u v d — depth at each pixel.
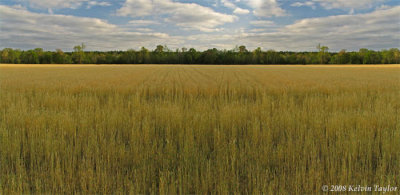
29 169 3.91
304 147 4.21
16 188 3.27
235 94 11.67
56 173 3.43
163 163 3.93
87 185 3.37
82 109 7.18
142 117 6.59
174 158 4.07
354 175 3.53
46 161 4.06
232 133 5.13
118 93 11.71
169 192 3.18
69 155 4.11
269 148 4.33
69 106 8.25
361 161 4.11
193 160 3.98
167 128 5.36
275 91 12.77
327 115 6.43
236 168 3.87
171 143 4.49
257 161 3.94
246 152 4.29
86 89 13.38
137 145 4.37
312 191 3.21
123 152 4.09
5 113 6.80
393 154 4.25
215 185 3.23
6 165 3.79
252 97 11.28
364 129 5.20
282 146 4.36
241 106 7.80
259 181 3.43
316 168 3.66
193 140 4.71
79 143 4.60
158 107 7.50
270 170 3.85
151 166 3.77
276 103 8.88
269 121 5.83
